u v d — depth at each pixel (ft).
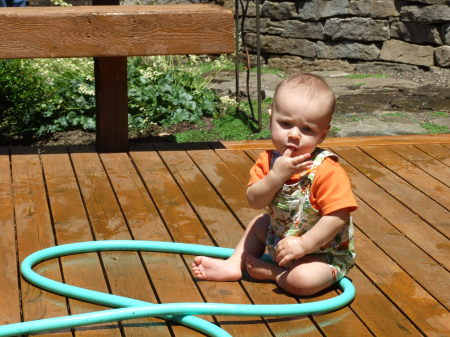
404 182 10.30
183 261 8.26
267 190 7.45
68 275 7.95
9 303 7.47
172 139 13.33
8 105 13.87
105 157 10.94
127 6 11.32
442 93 16.17
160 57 15.47
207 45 10.73
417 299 7.66
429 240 8.78
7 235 8.66
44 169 10.45
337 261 7.71
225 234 8.82
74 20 10.38
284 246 7.46
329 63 18.78
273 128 7.54
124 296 7.64
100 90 10.99
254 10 19.27
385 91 16.40
